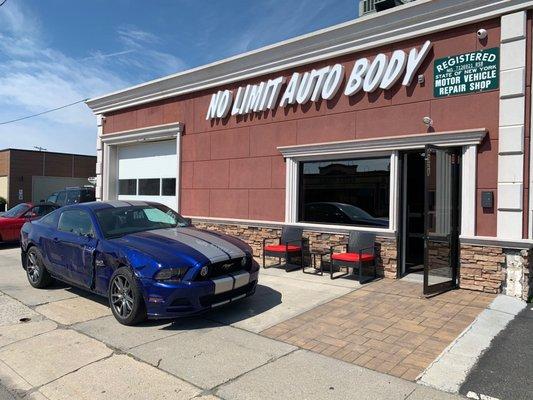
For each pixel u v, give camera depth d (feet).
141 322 18.80
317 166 30.14
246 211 34.37
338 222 29.04
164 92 40.98
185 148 39.47
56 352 15.93
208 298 18.26
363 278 26.20
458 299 21.40
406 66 25.45
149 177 44.34
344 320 18.78
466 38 23.31
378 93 26.68
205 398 12.41
